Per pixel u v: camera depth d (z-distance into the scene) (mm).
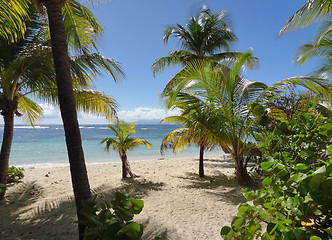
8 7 3564
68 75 2666
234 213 3832
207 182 6297
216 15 10750
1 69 5164
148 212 3965
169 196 4910
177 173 7895
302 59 7805
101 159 15156
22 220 3758
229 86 5781
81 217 2400
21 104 7379
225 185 5840
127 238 898
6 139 5172
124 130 6641
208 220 3572
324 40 6594
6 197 5070
